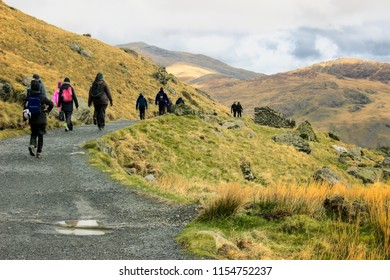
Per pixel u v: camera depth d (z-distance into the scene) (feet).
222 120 199.82
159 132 139.44
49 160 77.77
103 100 115.85
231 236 43.57
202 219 49.26
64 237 40.45
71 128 117.08
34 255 34.73
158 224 47.75
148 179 92.68
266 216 49.80
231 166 139.13
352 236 43.52
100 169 74.54
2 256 34.04
